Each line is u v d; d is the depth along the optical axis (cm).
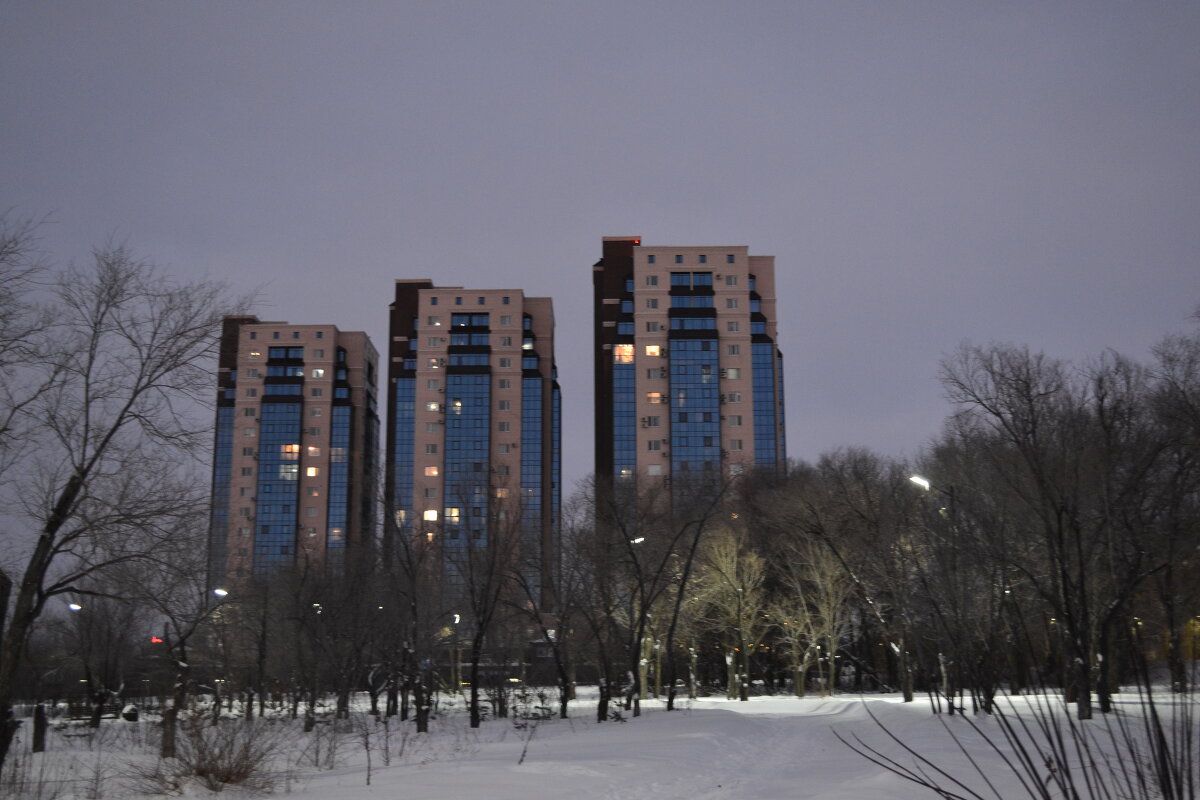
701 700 6588
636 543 4944
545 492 13562
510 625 5891
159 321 2481
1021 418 3475
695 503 6412
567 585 4859
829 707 5119
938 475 4394
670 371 12525
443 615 5566
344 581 5644
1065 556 3581
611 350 13450
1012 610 4119
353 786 2033
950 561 3828
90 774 2339
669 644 4772
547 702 5772
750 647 7225
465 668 9462
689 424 12375
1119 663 4288
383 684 5828
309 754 2956
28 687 5834
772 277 13275
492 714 5472
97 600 4941
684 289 12825
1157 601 3862
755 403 12731
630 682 4553
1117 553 3522
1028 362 3606
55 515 2320
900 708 4400
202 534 2631
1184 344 3647
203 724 2706
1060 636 3772
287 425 14600
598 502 5291
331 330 14975
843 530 5216
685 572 4812
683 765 2436
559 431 14975
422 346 13888
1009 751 2367
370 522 6109
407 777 2134
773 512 6569
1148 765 706
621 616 5488
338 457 14650
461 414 13612
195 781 2084
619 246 13762
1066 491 3484
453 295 14062
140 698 6381
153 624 4953
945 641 4312
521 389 13788
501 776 2117
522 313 14088
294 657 5725
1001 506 3769
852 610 6988
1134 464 3378
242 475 14462
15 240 2320
